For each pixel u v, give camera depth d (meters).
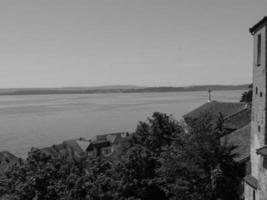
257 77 27.59
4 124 161.12
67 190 24.53
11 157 66.00
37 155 28.02
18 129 144.12
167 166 28.16
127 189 28.53
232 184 27.42
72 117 186.12
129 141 37.59
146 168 31.09
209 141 27.61
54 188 24.38
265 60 25.69
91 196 24.83
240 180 28.52
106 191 26.05
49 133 133.38
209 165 27.17
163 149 32.34
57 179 25.84
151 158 31.27
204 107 52.00
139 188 29.70
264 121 25.94
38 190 24.58
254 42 28.53
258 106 27.17
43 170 25.69
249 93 66.00
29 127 149.75
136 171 30.75
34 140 118.25
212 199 26.64
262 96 26.33
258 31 27.23
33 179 24.77
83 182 25.31
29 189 24.45
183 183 27.00
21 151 100.69
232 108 48.16
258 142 27.12
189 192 27.03
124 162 30.88
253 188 26.52
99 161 30.47
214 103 51.62
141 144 35.84
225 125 41.09
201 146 27.39
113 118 177.38
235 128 40.34
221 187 26.64
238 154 28.33
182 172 27.55
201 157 27.39
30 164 27.12
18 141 116.69
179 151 28.42
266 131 25.92
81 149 80.62
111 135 97.88
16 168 27.19
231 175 27.73
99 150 82.12
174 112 194.00
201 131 27.94
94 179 26.67
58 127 149.12
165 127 36.50
